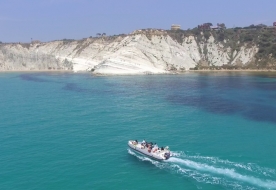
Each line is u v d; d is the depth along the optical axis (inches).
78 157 1643.7
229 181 1330.0
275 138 1963.6
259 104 3073.3
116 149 1768.0
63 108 3029.0
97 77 6210.6
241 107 2940.5
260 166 1487.5
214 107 2952.8
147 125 2315.5
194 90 4094.5
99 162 1573.6
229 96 3565.5
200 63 7662.4
